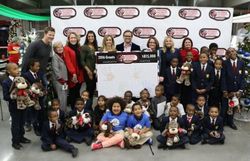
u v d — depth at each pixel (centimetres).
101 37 514
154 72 430
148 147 356
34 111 377
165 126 365
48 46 380
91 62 443
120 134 360
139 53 423
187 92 444
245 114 489
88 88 456
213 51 468
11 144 362
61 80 408
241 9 1264
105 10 507
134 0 1283
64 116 383
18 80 322
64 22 506
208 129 375
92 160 319
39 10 1320
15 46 710
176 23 517
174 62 436
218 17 520
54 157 327
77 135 375
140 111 369
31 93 346
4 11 679
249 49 493
